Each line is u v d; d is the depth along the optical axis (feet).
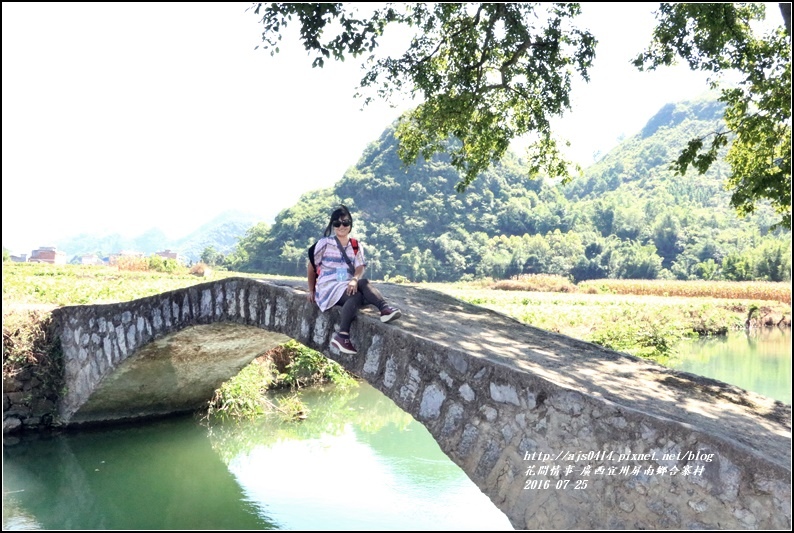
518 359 18.93
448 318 24.54
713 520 13.12
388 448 31.60
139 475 28.45
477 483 16.83
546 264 295.69
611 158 463.83
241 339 32.22
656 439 14.23
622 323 70.59
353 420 37.99
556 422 15.70
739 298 146.51
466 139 48.62
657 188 372.38
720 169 393.29
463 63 44.55
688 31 40.24
